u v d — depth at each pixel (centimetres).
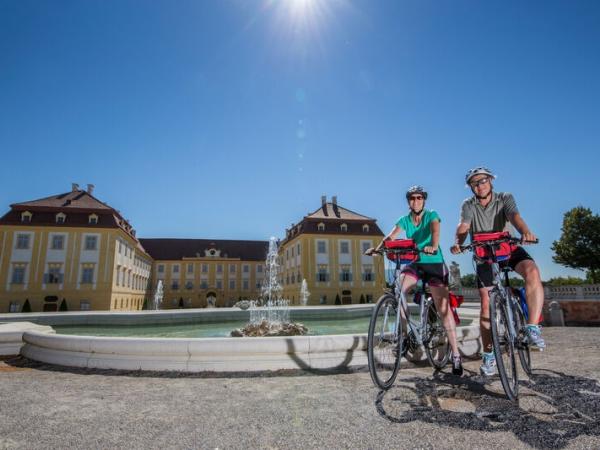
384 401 289
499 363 276
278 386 345
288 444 213
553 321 988
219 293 6138
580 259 3856
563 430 224
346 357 427
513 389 286
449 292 382
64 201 3684
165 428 240
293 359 415
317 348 423
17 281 3288
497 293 297
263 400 299
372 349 309
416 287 379
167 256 6144
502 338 296
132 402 298
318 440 217
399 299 336
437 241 347
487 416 250
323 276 4103
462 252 335
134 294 4531
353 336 442
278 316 1341
